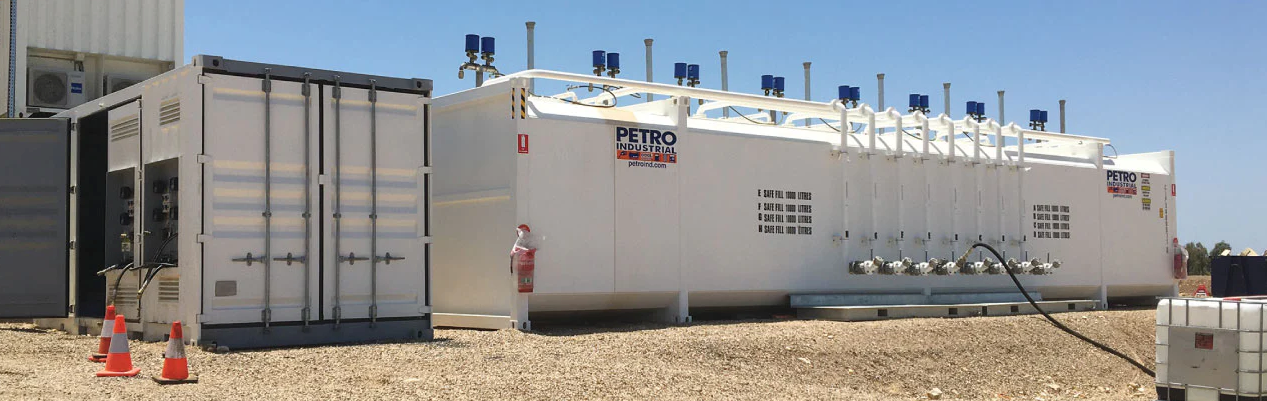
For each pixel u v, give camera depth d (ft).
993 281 63.77
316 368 32.12
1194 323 32.94
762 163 53.36
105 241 42.86
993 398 39.70
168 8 63.82
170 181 39.27
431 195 41.06
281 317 37.47
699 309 52.29
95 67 61.36
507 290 45.03
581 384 30.40
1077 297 68.74
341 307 38.68
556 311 46.73
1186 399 33.04
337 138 38.78
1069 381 44.57
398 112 40.40
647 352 37.45
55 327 48.62
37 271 45.06
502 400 27.81
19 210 45.14
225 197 36.60
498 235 45.60
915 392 39.06
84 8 60.54
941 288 61.11
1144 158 76.79
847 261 56.34
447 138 49.16
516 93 44.86
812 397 31.60
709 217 51.01
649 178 48.88
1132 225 71.82
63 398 25.50
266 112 37.42
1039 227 65.87
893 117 59.31
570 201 46.19
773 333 43.83
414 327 40.34
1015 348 48.01
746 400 30.19
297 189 38.06
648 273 48.47
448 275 48.67
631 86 50.26
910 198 59.52
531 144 45.19
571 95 51.70
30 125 45.57
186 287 36.52
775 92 67.92
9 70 57.31
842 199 56.65
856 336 45.16
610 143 47.75
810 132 56.90
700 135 51.13
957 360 44.42
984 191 63.16
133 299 40.63
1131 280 71.36
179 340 29.12
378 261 39.50
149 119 39.63
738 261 51.96
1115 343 52.39
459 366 32.86
